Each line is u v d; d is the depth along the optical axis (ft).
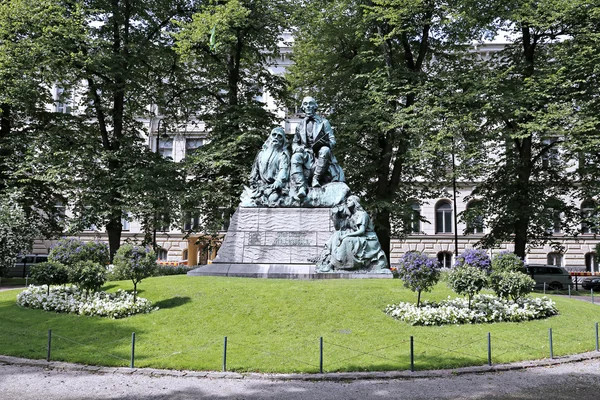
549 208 94.07
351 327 41.27
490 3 89.71
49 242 151.64
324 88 101.19
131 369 33.32
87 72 87.35
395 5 87.51
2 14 79.41
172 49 90.89
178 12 97.04
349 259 57.47
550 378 32.09
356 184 96.63
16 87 82.38
